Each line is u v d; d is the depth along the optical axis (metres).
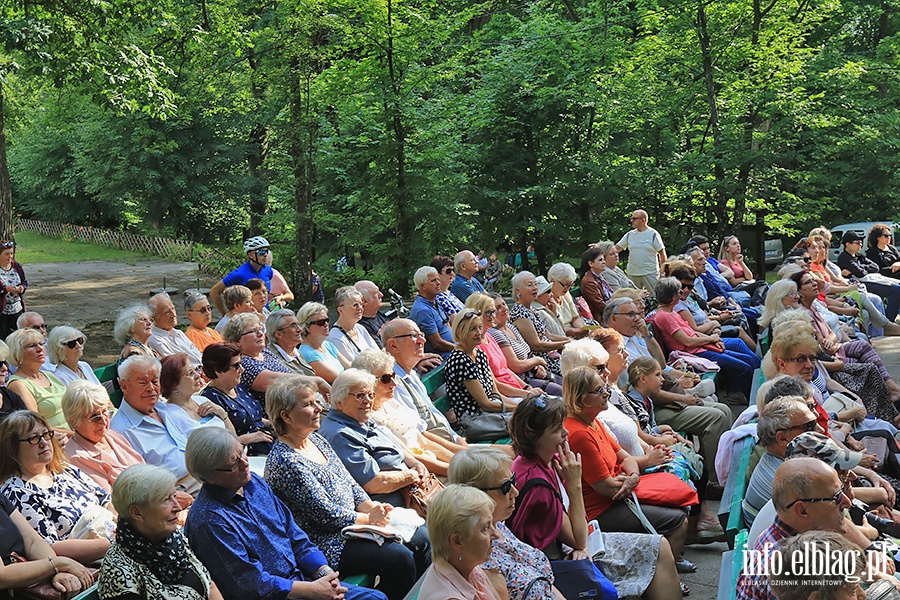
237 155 33.06
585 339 6.77
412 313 9.09
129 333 7.71
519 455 5.00
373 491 5.41
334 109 20.70
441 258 9.70
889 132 23.52
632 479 5.61
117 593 3.88
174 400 6.07
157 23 16.83
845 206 25.23
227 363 6.40
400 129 19.56
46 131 40.88
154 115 16.80
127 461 5.59
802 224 25.28
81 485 5.04
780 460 5.21
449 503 3.75
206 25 18.47
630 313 8.57
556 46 21.55
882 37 29.34
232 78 20.34
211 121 31.75
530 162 21.47
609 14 22.73
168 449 5.77
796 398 5.23
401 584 4.82
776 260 28.19
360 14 18.89
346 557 4.83
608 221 22.25
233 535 4.29
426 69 19.66
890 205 24.36
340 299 8.21
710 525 6.57
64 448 5.32
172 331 8.17
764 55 21.53
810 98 21.83
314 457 5.04
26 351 6.44
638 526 5.57
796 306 9.57
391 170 19.73
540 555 4.44
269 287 10.81
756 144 22.33
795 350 6.96
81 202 42.50
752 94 21.38
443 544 3.76
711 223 23.73
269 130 21.52
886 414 8.27
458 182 20.08
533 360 8.34
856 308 12.00
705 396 8.22
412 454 6.15
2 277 12.27
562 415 4.90
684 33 21.77
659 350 9.13
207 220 36.50
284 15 18.16
